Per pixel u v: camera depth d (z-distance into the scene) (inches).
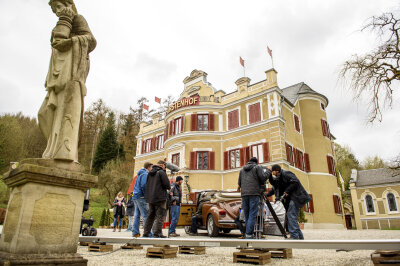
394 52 454.3
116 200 522.6
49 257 113.6
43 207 118.3
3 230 122.6
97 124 2057.1
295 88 1110.4
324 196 914.7
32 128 2110.0
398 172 596.1
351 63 477.7
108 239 217.6
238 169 873.5
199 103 1001.5
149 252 180.1
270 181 251.6
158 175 245.3
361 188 1279.5
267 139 840.3
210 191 391.9
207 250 220.5
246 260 152.8
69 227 124.3
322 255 178.4
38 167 117.8
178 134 986.7
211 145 944.9
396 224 1154.7
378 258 114.9
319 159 957.8
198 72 1112.2
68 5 158.2
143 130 1359.5
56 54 150.6
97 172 1792.6
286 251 169.0
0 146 1598.2
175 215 343.9
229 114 961.5
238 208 306.0
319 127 1002.1
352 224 1412.4
